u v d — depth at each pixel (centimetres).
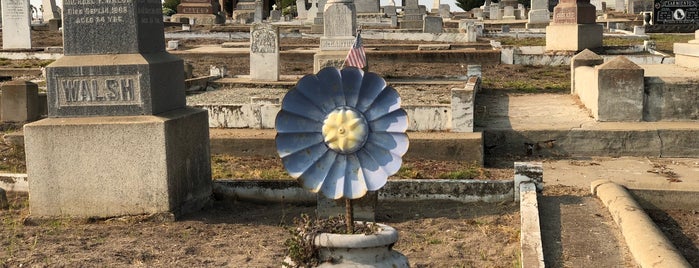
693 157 1302
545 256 710
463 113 1298
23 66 2667
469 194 952
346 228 560
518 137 1327
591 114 1464
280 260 742
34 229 868
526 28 4359
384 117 573
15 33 3133
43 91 1938
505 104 1677
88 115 904
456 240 807
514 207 933
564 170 1209
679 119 1379
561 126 1355
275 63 1988
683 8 3869
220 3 7294
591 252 720
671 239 805
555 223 823
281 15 6062
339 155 572
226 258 752
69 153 892
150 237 827
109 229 861
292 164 572
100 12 904
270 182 983
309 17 5369
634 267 675
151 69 896
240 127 1398
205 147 972
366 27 4547
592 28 2788
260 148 1287
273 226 875
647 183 1045
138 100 898
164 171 884
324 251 537
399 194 960
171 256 758
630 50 2823
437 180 961
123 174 888
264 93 1803
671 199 914
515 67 2548
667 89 1376
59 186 898
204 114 971
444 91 1786
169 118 897
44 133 893
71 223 889
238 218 912
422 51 2708
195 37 4088
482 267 718
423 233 834
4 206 970
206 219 902
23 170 1227
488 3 7100
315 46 3225
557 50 2798
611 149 1317
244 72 2464
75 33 911
